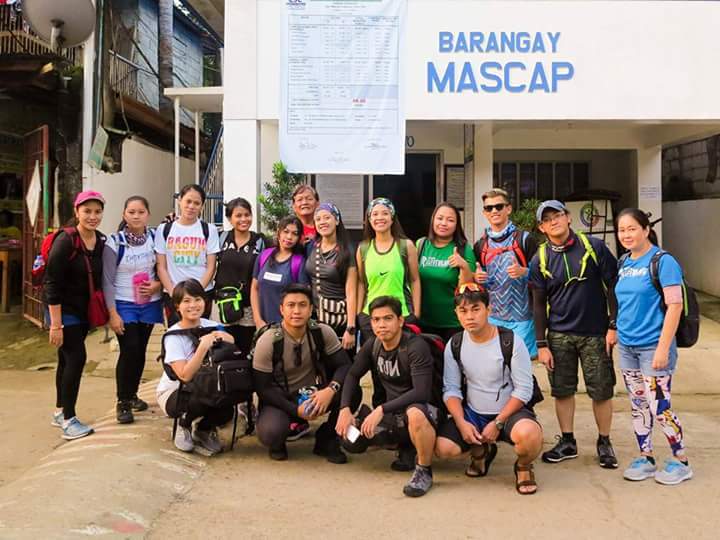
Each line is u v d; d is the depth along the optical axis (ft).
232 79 22.08
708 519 10.73
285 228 14.53
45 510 10.36
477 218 27.73
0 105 34.42
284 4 21.67
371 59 21.86
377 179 30.86
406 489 11.73
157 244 15.83
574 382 13.66
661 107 22.35
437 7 21.99
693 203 33.76
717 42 22.29
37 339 26.35
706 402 19.19
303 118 21.89
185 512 10.95
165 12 39.78
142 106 34.83
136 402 16.75
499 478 12.74
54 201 29.40
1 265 31.76
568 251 13.28
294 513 10.94
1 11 31.04
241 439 15.15
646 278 12.35
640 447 12.85
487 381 12.22
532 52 22.20
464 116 22.21
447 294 14.29
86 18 25.99
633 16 22.22
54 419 16.22
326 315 14.47
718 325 26.21
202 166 44.91
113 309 15.26
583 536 10.11
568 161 34.94
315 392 13.43
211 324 14.38
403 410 12.32
